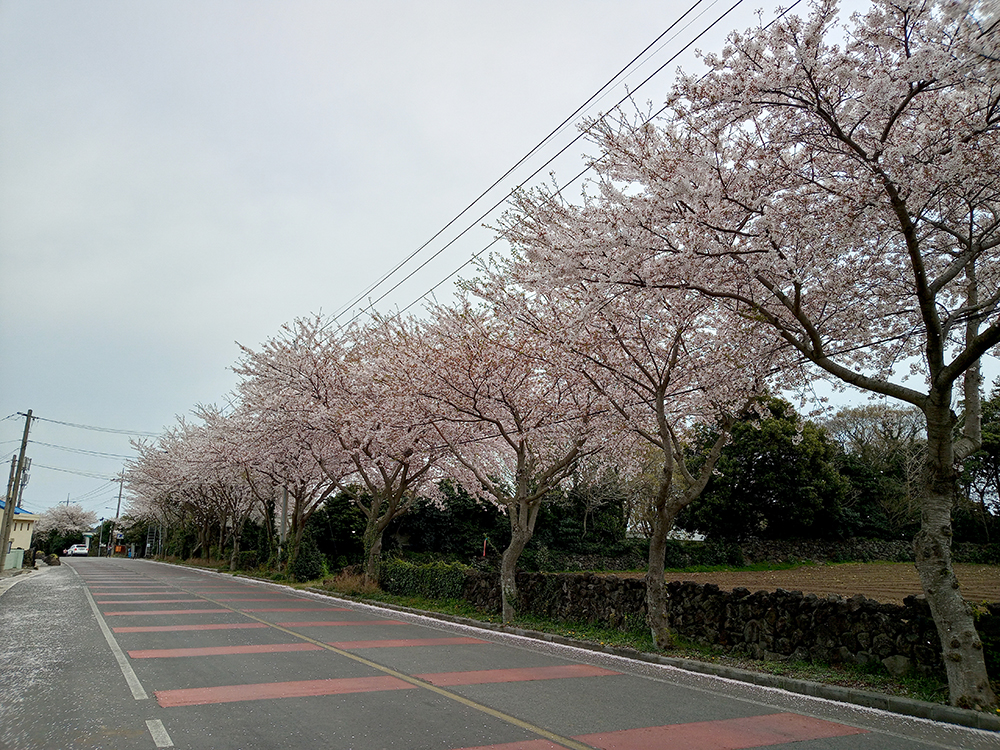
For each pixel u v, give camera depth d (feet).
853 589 68.64
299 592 75.51
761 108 27.63
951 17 21.97
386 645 35.55
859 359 38.29
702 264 29.55
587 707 22.66
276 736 17.94
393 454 66.49
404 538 117.91
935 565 25.50
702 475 38.40
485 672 28.68
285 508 106.22
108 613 47.21
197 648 32.32
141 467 148.77
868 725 21.98
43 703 21.11
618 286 31.65
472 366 49.14
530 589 50.31
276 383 76.38
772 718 22.34
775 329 36.06
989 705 23.13
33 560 126.72
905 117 27.84
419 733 18.57
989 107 24.54
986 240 30.19
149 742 17.17
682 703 24.12
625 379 41.60
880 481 120.26
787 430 107.55
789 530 113.70
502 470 78.64
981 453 101.96
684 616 38.37
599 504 114.32
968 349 24.43
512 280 43.21
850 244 29.60
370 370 68.18
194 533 184.34
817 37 25.27
